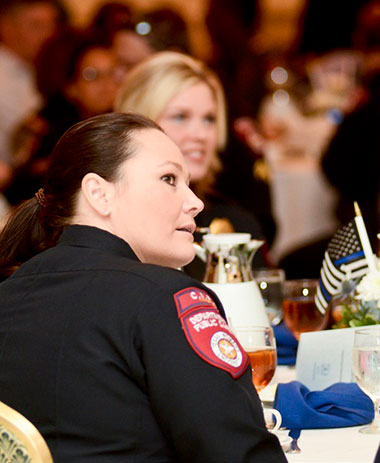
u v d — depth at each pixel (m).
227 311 5.01
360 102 11.47
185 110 8.20
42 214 4.04
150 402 3.33
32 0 14.45
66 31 11.45
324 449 3.82
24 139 11.04
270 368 4.34
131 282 3.44
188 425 3.21
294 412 4.19
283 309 5.90
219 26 15.07
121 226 3.76
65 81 11.03
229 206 8.14
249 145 11.04
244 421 3.23
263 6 15.98
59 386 3.40
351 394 4.38
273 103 14.24
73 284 3.55
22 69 14.21
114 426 3.33
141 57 10.89
